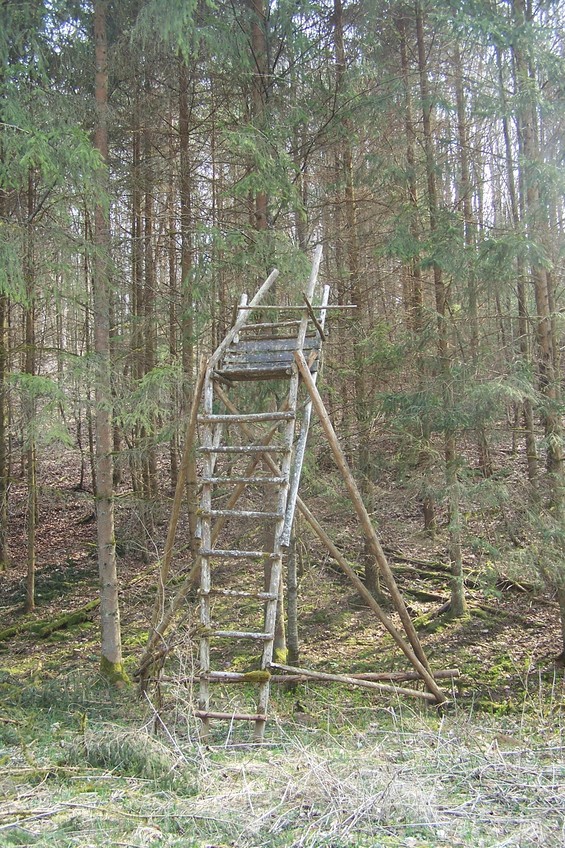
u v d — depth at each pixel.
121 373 8.73
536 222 8.23
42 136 6.79
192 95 10.83
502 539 8.56
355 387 11.02
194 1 7.23
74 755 4.41
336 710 6.89
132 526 12.95
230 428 9.41
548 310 8.87
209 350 10.94
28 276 7.77
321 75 9.59
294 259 8.43
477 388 8.12
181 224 10.91
